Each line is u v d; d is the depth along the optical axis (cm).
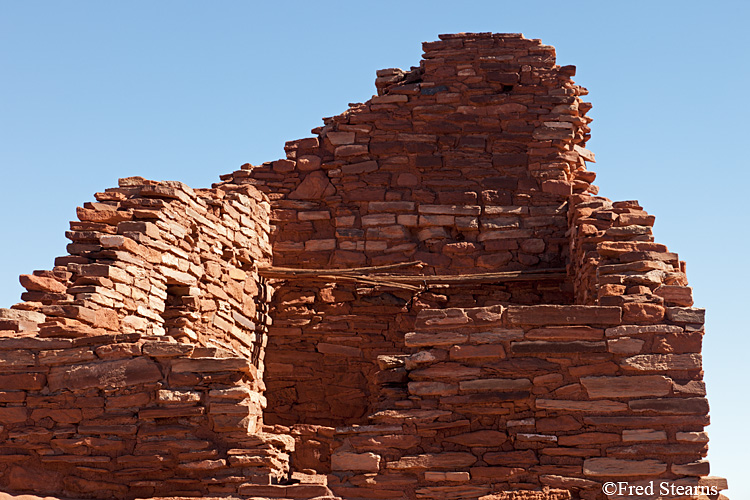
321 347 2044
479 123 2156
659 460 1298
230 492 1284
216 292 1833
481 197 2114
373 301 2064
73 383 1333
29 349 1350
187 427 1312
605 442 1309
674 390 1319
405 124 2158
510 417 1330
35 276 1491
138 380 1327
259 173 2166
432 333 1362
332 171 2156
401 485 1304
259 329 2020
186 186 1766
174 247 1708
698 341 1337
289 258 2122
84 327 1418
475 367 1346
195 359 1331
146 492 1291
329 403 2011
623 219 1622
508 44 2191
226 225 1905
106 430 1312
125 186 1709
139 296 1602
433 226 2108
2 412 1327
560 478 1297
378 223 2114
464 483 1304
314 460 1666
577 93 2203
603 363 1334
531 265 2070
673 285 1394
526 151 2142
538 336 1346
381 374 1387
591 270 1572
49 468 1307
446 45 2195
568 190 2112
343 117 2180
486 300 2056
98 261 1560
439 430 1330
